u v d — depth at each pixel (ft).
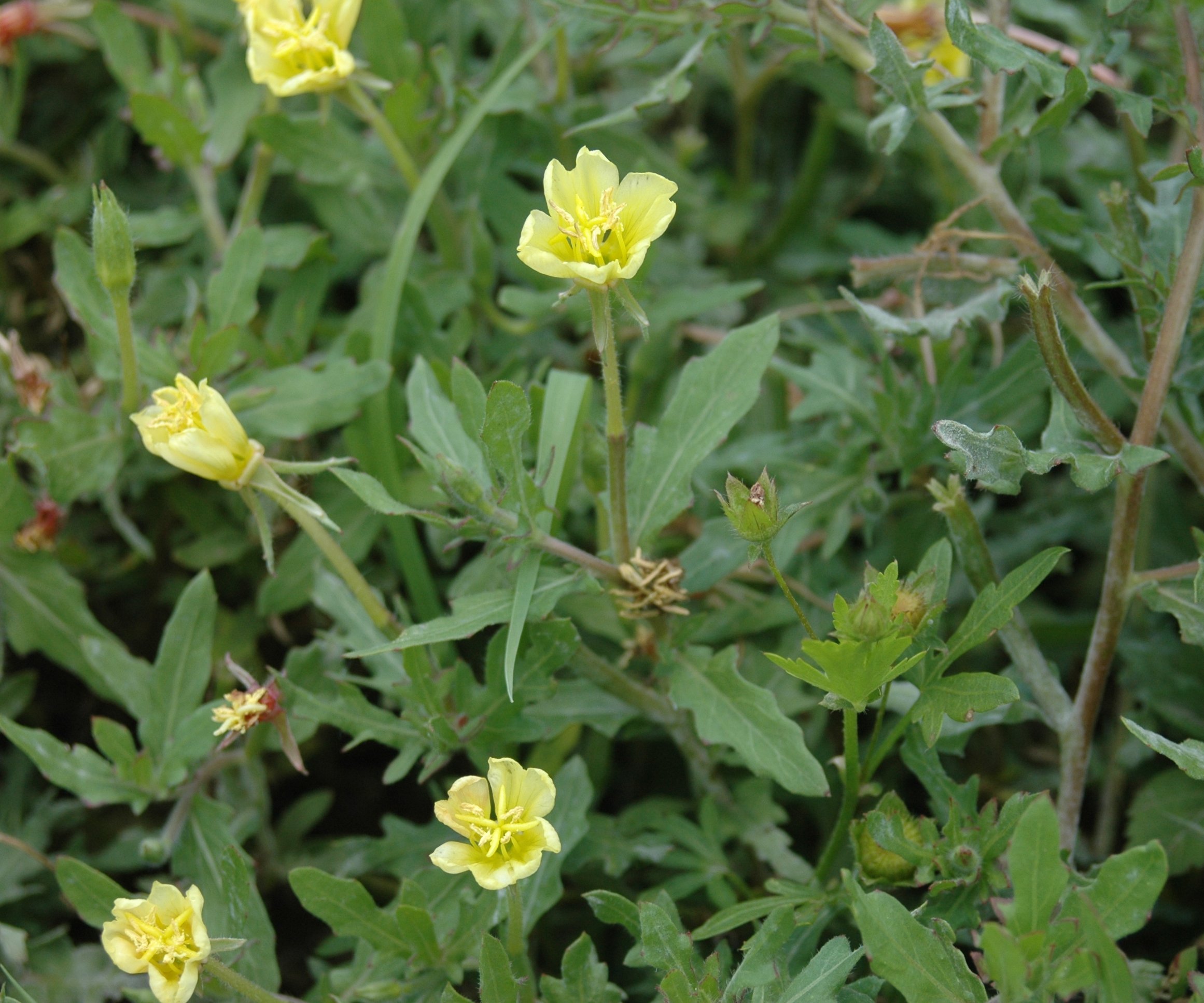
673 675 1.93
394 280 2.11
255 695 1.88
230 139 2.27
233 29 2.38
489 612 1.87
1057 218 2.08
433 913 1.92
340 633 2.11
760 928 1.84
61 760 1.95
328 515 2.15
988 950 1.72
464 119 2.21
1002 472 1.83
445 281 2.24
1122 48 1.97
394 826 2.02
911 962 1.76
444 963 1.88
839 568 2.19
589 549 2.18
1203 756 1.78
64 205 2.38
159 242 2.24
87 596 2.27
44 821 2.10
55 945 2.01
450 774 2.21
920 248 2.07
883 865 1.87
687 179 2.37
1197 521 2.26
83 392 2.19
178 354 2.09
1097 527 2.23
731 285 2.26
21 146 2.46
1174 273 1.95
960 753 1.95
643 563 1.90
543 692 1.92
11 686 2.15
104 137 2.42
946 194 2.36
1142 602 2.17
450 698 1.93
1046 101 2.38
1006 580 1.84
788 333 2.38
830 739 2.17
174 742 1.97
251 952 1.91
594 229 1.79
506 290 2.19
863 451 2.11
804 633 2.12
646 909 1.80
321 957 2.16
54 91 2.52
